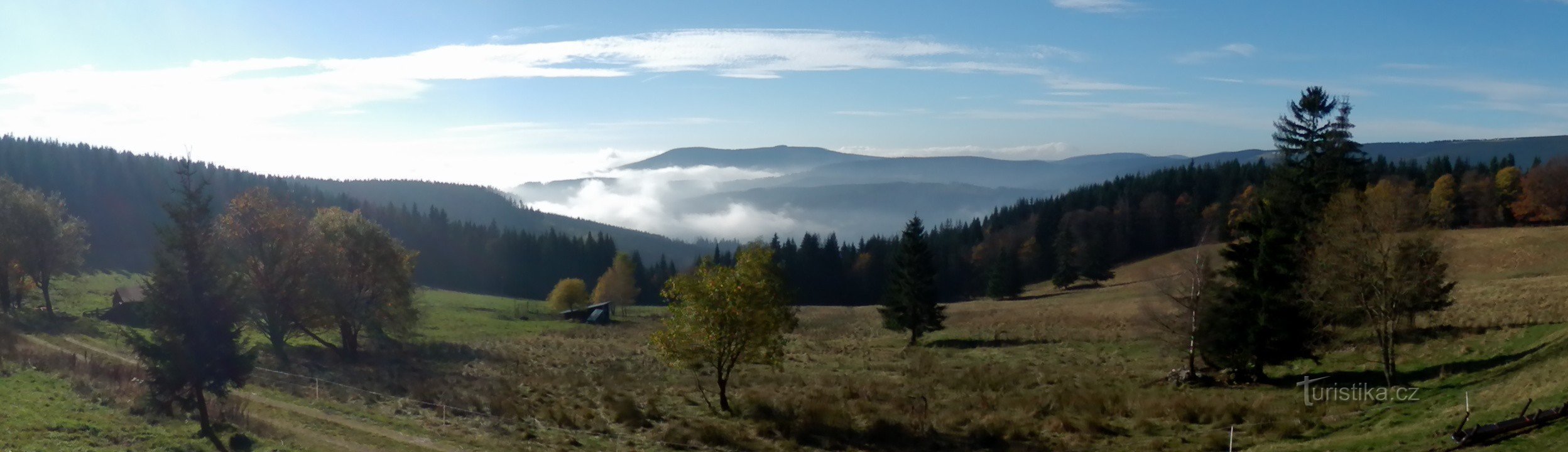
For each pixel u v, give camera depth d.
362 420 25.19
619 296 98.69
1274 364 33.41
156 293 20.41
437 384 34.44
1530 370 24.12
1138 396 31.16
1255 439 23.50
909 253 59.97
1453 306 41.00
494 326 73.94
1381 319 29.50
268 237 40.75
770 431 26.50
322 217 46.22
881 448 24.80
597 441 24.47
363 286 46.25
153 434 19.70
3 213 54.22
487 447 22.61
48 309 55.38
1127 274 111.69
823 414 27.84
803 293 123.62
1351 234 29.52
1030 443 24.77
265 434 21.38
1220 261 43.03
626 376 39.31
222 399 22.44
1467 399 21.69
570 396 33.03
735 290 29.97
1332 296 29.98
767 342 30.34
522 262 156.38
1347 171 45.69
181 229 20.69
